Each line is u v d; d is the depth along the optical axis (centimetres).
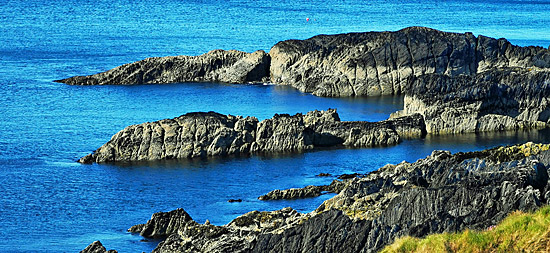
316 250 12450
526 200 11588
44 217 17912
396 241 11525
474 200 12069
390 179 15450
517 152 15900
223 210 17838
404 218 12362
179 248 14138
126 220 17600
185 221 16388
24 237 16838
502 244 10612
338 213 12650
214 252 13750
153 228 16475
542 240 10444
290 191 18550
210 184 19800
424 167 15988
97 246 14612
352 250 12269
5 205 18625
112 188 19688
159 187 19675
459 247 10825
